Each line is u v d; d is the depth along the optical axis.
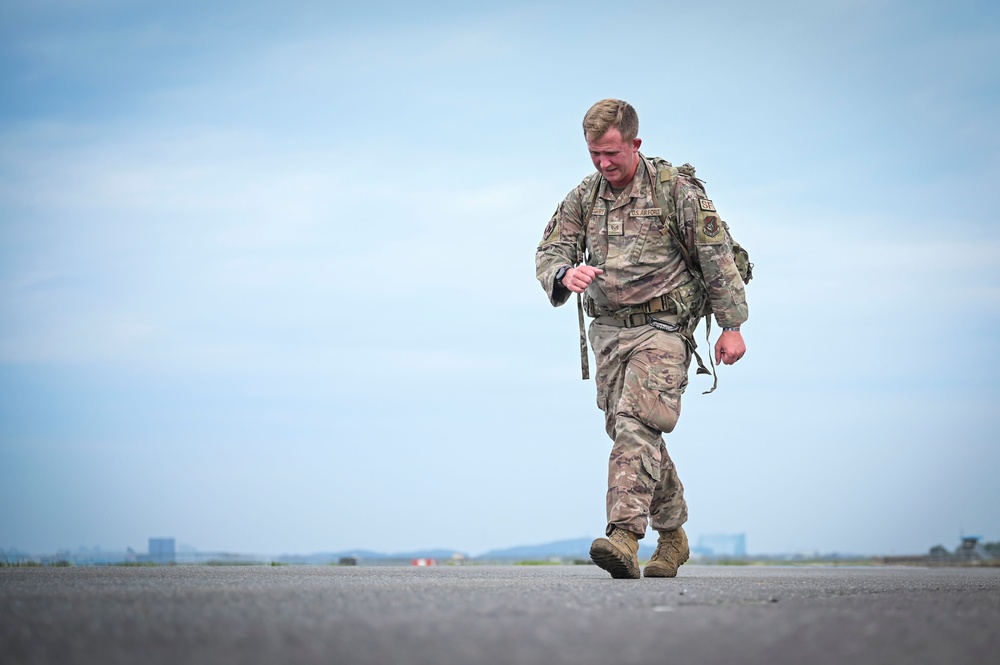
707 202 7.99
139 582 6.12
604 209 8.16
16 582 6.12
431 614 3.88
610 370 8.16
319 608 4.12
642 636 3.31
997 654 3.04
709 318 8.49
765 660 2.89
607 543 7.35
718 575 9.24
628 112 7.93
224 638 3.22
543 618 3.76
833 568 15.48
